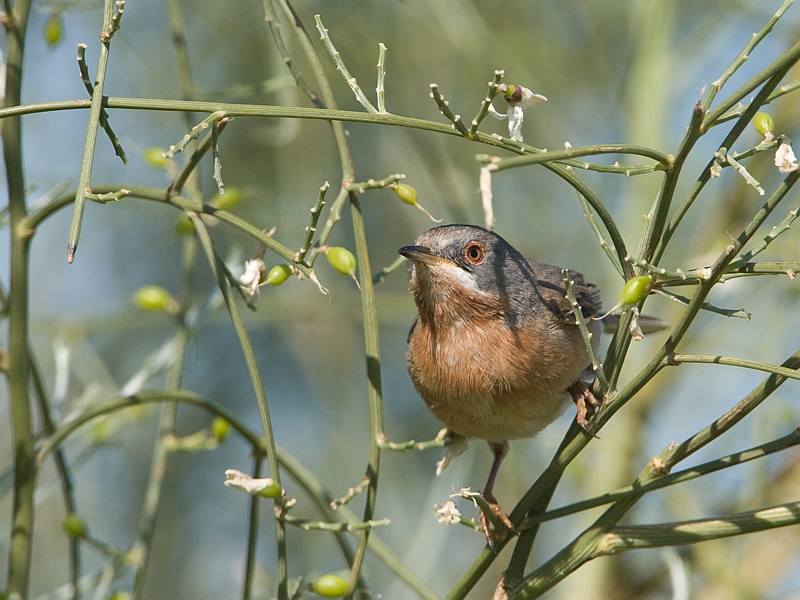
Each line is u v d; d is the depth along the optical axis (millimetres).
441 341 7840
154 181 12438
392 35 12930
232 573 12516
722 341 11289
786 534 11391
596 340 8531
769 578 11141
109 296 13297
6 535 9773
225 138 13062
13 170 6645
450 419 8156
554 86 13250
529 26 13672
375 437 6160
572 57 13422
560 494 11977
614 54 13461
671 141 12383
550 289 8039
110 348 13242
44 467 11742
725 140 5090
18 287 6609
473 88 12961
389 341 13367
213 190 12977
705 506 11148
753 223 4906
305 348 12906
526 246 12852
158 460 7645
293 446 13430
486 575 12086
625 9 13516
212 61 13266
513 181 13211
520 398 7758
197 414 13305
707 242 12266
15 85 6637
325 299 12133
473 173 12836
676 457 5516
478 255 7844
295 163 12680
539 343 7672
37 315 11750
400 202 12938
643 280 5164
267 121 12922
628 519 11312
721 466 5406
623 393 5531
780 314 10648
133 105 5125
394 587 11172
